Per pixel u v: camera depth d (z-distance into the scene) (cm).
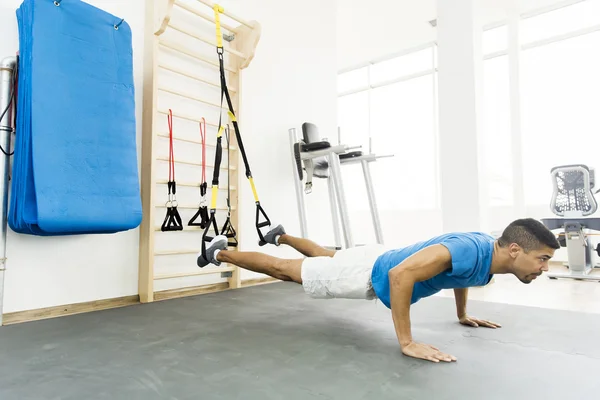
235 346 178
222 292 318
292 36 431
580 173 407
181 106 322
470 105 388
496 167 586
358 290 188
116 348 175
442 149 402
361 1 513
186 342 183
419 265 158
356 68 753
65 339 189
